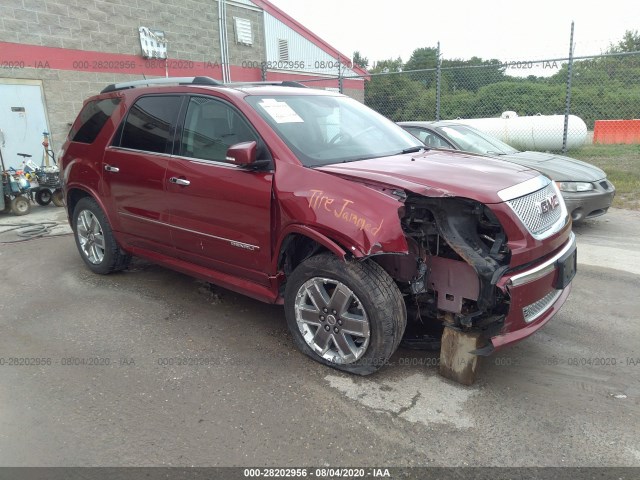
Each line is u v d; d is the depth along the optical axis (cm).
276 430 280
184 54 1370
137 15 1218
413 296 333
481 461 256
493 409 297
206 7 1421
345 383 325
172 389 320
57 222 799
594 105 1748
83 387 323
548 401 305
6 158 988
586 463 253
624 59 1409
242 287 386
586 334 391
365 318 314
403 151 404
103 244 508
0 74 963
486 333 312
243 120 371
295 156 345
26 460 259
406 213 314
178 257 436
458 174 321
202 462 257
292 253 358
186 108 412
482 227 315
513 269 294
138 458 260
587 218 666
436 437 274
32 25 1006
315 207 316
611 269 536
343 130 404
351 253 310
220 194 371
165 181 412
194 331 400
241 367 346
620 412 294
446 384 324
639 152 1595
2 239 688
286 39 1767
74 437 276
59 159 548
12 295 477
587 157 1477
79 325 412
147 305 451
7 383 329
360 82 2136
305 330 351
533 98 1756
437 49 1086
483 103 1811
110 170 465
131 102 462
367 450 264
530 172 347
